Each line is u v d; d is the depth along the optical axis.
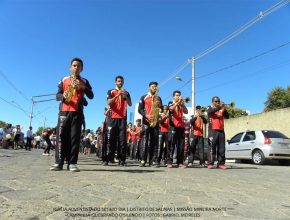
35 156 14.41
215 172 8.54
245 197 4.42
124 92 9.05
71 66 6.67
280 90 45.91
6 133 28.42
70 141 6.71
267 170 10.36
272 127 22.19
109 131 9.35
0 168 6.99
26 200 3.61
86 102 6.89
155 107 9.79
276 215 3.46
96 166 8.66
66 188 4.42
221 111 10.38
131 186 4.82
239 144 17.28
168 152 10.03
